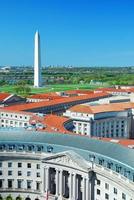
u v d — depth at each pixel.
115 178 140.88
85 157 158.25
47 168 167.88
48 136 180.00
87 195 153.25
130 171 134.75
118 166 141.88
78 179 158.25
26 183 174.50
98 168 150.62
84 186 154.25
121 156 147.75
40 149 172.25
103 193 148.12
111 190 143.75
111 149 157.00
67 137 177.75
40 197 171.75
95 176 151.88
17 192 174.75
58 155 162.75
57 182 165.38
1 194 174.00
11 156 172.50
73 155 159.12
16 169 174.12
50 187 168.62
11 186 175.12
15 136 180.00
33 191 173.38
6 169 173.75
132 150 153.62
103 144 164.00
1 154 172.38
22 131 186.75
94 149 159.88
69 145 168.38
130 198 131.75
